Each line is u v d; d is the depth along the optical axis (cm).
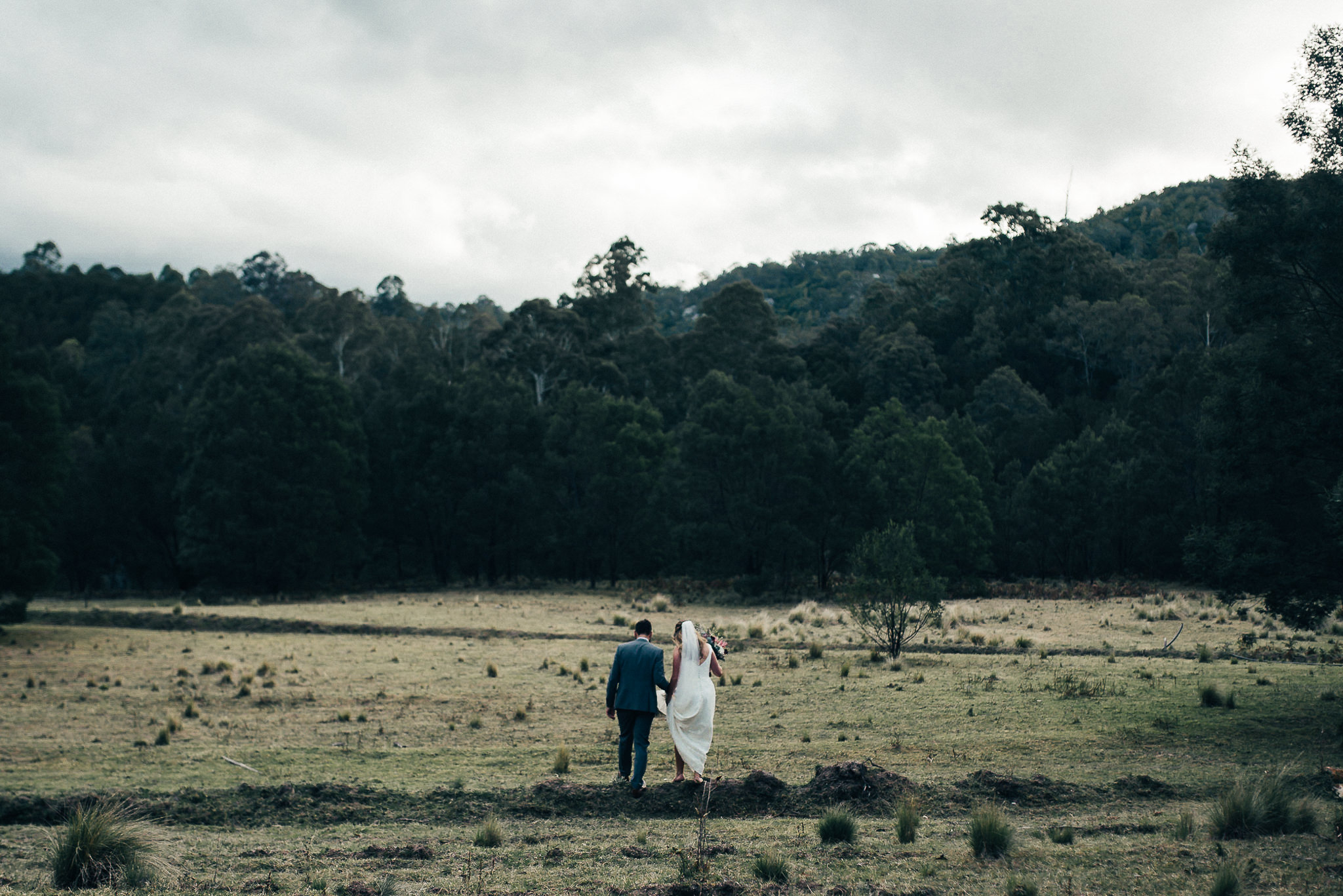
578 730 1466
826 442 5744
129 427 7688
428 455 7331
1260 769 1102
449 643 2998
